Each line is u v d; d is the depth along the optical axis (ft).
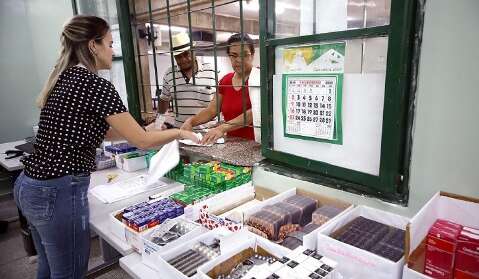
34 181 4.04
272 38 4.48
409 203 3.64
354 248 2.97
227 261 3.26
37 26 11.48
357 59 3.67
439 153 3.31
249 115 6.42
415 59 3.23
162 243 3.71
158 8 7.62
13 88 11.50
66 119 3.96
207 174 5.19
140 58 7.86
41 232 4.24
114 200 5.37
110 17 8.18
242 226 3.68
